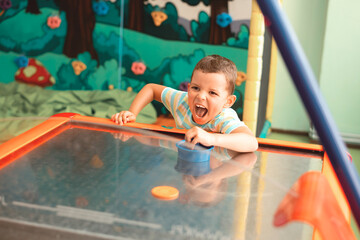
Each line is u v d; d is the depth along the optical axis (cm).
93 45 269
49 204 50
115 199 52
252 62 188
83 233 44
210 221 47
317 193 45
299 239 44
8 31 273
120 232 44
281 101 278
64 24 268
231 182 59
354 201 33
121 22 262
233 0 238
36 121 98
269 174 65
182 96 109
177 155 70
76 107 251
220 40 247
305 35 267
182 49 257
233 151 77
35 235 44
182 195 54
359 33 253
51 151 70
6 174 59
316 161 75
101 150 71
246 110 195
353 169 32
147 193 54
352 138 263
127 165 64
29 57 275
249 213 49
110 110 252
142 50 264
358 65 257
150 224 46
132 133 83
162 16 254
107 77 273
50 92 268
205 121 98
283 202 50
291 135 279
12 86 270
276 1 28
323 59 261
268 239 44
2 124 96
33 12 268
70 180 57
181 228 45
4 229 44
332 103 266
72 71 274
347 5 251
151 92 116
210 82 92
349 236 41
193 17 249
